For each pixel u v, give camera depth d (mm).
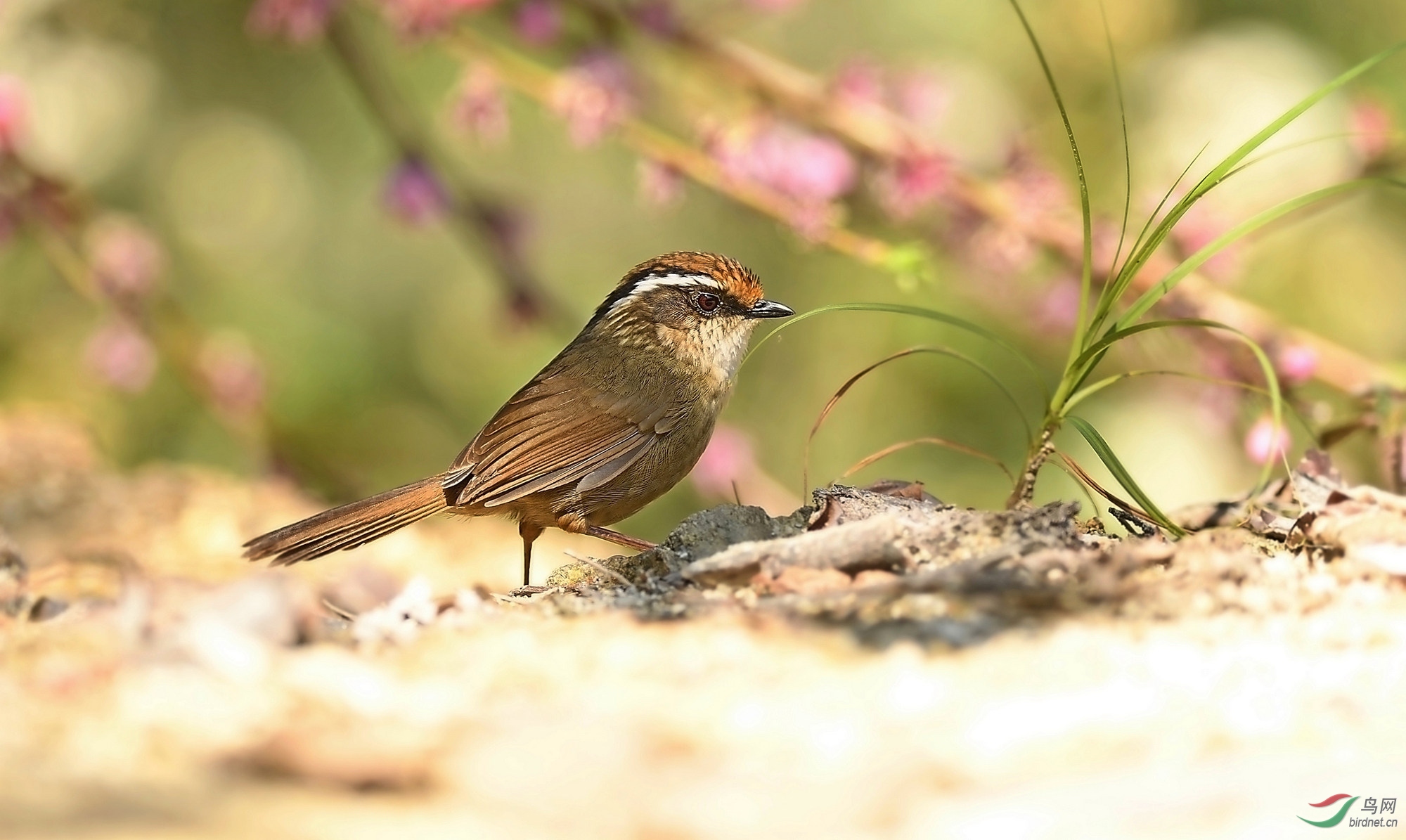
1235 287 14391
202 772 4465
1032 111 16906
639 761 4625
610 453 9578
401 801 4371
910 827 4246
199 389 15078
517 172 18562
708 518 7738
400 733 4734
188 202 17953
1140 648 5660
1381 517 6895
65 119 17141
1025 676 5395
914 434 16641
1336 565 6672
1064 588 6273
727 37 16047
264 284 18047
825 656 5629
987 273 13711
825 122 12406
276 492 13773
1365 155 12430
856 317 16797
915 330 16438
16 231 14250
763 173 11992
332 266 18406
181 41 17578
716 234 18047
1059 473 16031
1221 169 7199
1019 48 17141
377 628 6492
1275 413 7055
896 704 5133
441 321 18516
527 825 4234
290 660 5625
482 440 9492
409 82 17750
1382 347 16688
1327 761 4582
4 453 13711
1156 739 4820
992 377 7844
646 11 12727
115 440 17484
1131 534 7691
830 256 17031
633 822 4277
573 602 6824
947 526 6973
